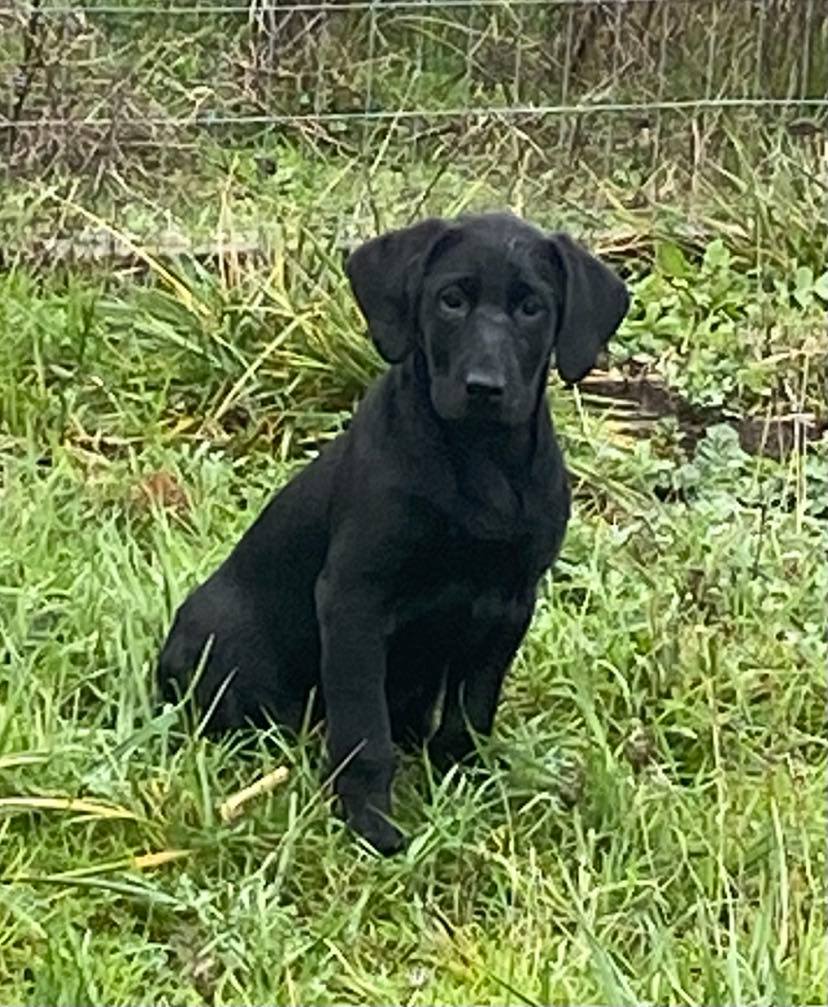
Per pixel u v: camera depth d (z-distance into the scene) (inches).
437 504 76.9
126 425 105.7
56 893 74.3
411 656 80.9
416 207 114.2
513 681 87.2
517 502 77.8
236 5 139.1
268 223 116.8
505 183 122.0
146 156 122.2
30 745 79.9
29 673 83.0
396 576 77.9
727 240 120.1
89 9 120.3
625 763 82.0
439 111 124.8
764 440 108.6
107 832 77.4
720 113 125.3
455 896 75.4
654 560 95.9
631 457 104.9
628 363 112.0
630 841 77.7
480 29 141.3
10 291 112.1
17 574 90.8
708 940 73.0
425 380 77.4
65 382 108.3
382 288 78.0
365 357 107.9
